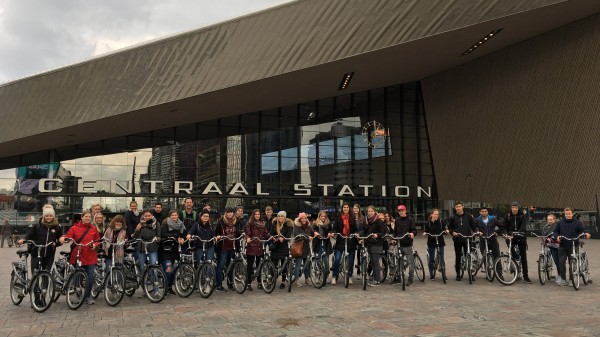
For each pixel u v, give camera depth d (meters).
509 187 26.52
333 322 6.09
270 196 28.41
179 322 6.17
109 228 8.20
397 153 30.92
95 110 21.69
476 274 10.48
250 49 20.94
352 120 30.52
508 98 26.11
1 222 25.28
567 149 23.31
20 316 6.67
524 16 20.17
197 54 21.23
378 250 9.38
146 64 21.39
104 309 7.11
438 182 31.11
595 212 22.05
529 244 20.58
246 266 8.62
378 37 20.36
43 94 22.16
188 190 27.30
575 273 8.59
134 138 27.11
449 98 29.83
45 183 25.88
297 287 9.30
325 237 9.70
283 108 29.56
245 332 5.60
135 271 8.46
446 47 23.30
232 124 28.61
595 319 6.15
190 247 8.66
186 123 27.67
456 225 9.96
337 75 24.22
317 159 29.52
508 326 5.79
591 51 21.78
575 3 19.72
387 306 7.17
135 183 26.72
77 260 7.39
